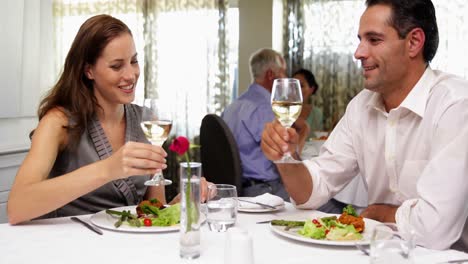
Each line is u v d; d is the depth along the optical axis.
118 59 1.62
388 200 1.70
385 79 1.50
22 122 3.18
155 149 1.22
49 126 1.55
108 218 1.34
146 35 5.43
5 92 2.97
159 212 1.32
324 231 1.16
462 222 1.32
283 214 1.45
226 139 2.62
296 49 5.07
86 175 1.26
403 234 0.88
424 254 1.06
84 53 1.62
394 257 0.87
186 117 5.42
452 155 1.32
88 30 1.62
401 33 1.46
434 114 1.47
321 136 3.89
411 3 1.44
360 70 4.93
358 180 2.63
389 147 1.59
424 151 1.52
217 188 1.26
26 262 1.00
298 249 1.10
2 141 2.99
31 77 3.24
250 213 1.46
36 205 1.28
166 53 5.41
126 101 1.66
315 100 5.05
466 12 4.52
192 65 5.37
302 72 4.27
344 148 1.72
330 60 5.00
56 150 1.54
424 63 1.53
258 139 2.89
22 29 3.09
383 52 1.47
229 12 5.36
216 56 5.31
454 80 1.50
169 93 5.44
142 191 1.76
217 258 1.02
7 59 2.98
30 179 1.38
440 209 1.27
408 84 1.53
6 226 1.29
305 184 1.58
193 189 1.02
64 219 1.37
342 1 4.93
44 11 3.39
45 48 3.42
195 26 5.33
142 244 1.12
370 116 1.67
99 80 1.64
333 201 2.83
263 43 5.00
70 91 1.63
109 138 1.74
